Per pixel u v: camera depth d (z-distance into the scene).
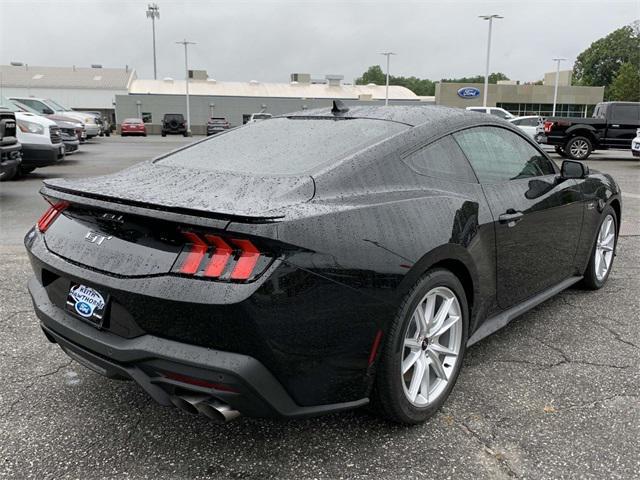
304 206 2.20
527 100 59.91
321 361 2.17
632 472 2.29
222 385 2.02
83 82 65.62
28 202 8.59
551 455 2.41
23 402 2.82
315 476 2.28
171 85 65.00
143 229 2.19
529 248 3.38
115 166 14.79
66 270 2.35
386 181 2.57
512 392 2.95
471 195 2.91
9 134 8.90
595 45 101.56
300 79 67.88
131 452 2.43
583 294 4.56
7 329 3.71
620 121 17.95
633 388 2.99
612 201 4.56
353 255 2.20
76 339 2.37
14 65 70.62
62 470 2.30
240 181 2.47
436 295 2.65
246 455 2.42
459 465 2.35
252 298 1.96
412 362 2.56
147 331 2.14
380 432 2.59
